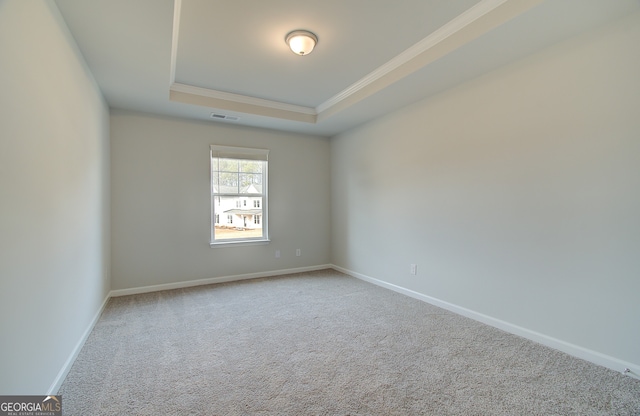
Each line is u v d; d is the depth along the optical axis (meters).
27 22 1.44
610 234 2.04
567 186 2.25
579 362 2.13
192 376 1.96
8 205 1.26
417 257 3.58
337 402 1.70
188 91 3.53
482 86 2.81
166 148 3.99
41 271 1.59
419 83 3.00
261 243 4.70
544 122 2.37
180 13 2.16
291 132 4.96
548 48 2.33
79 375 1.97
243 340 2.49
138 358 2.19
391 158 3.94
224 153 4.38
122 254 3.74
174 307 3.28
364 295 3.73
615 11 1.89
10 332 1.27
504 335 2.57
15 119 1.32
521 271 2.55
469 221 2.97
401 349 2.33
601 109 2.06
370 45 2.62
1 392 1.20
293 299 3.57
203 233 4.26
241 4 2.07
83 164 2.42
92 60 2.48
